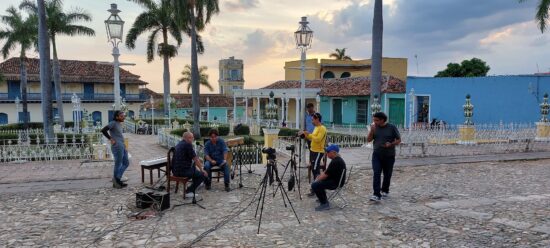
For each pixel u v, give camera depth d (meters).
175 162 8.60
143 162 10.06
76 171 11.88
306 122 11.03
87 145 15.25
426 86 27.11
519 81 22.67
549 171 11.95
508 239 6.16
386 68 39.56
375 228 6.85
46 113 21.05
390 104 30.88
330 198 8.65
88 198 8.85
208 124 35.66
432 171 11.95
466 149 15.98
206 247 6.07
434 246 5.98
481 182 10.45
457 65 39.72
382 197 8.89
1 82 38.59
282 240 6.34
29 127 38.78
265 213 7.75
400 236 6.45
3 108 43.81
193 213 7.75
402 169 12.21
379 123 8.55
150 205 8.05
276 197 8.93
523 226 6.73
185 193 8.80
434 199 8.73
